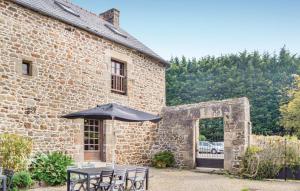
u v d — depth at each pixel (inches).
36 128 339.0
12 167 281.1
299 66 1343.5
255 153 399.5
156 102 520.4
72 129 379.9
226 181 361.1
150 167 487.5
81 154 388.2
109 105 277.7
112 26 532.7
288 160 384.5
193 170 461.1
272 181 370.9
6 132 310.0
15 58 324.2
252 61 1348.4
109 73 438.6
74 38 392.8
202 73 1326.3
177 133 496.1
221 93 1248.8
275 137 414.9
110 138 431.2
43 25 356.5
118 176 263.6
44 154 334.0
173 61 1445.6
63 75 374.6
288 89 1161.4
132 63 478.6
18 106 323.0
